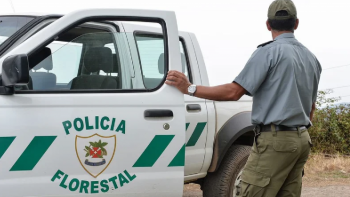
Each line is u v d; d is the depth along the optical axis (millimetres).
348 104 13789
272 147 3348
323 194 7125
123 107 3559
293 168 3525
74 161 3408
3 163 3248
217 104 4918
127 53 3846
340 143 13211
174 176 3678
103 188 3482
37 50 3412
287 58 3348
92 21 3586
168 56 3750
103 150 3480
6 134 3252
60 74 3518
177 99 3713
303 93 3416
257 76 3328
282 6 3455
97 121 3477
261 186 3375
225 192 4961
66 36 3564
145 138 3588
